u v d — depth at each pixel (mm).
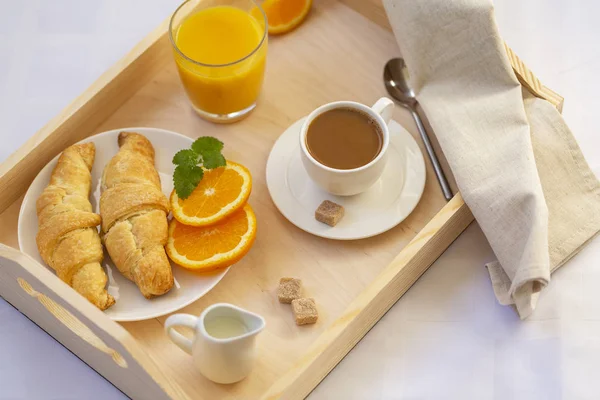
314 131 1014
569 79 1136
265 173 1050
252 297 982
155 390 879
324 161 999
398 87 1093
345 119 1018
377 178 1002
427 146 1050
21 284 925
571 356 988
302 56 1119
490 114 1010
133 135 1040
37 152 1027
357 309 929
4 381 996
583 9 1179
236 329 915
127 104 1094
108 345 868
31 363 1004
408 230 1013
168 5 1205
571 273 1024
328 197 1022
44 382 996
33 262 878
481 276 1021
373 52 1117
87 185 1019
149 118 1087
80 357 1000
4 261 893
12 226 1027
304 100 1092
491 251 1029
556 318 1004
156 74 1108
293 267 996
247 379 943
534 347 993
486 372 984
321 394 977
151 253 963
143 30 1192
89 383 995
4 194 1019
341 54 1118
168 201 1004
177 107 1095
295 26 1134
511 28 1173
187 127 1084
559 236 1005
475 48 1020
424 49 1041
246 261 1000
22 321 1024
